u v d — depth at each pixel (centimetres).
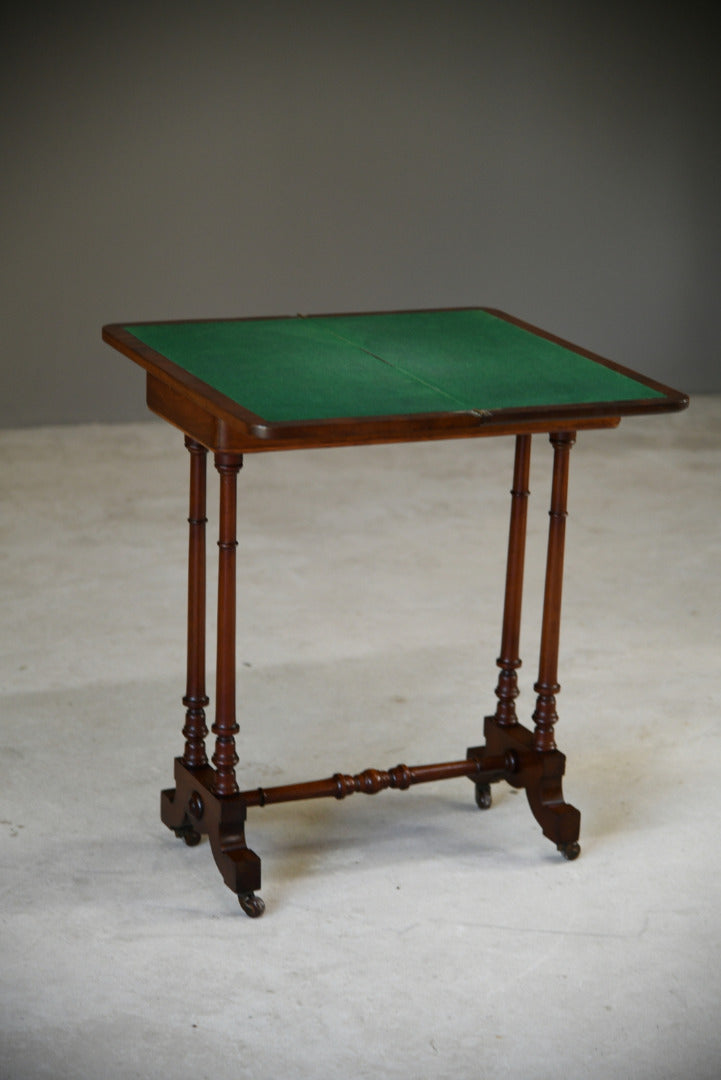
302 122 776
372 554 578
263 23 756
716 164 855
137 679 451
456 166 811
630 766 401
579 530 616
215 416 306
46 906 325
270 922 322
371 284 813
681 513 645
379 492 669
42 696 436
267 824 367
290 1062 273
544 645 354
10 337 759
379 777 349
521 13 800
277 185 781
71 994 293
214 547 579
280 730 418
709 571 568
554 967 307
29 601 514
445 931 320
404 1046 279
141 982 298
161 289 777
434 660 473
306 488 671
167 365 324
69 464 700
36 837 355
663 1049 280
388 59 782
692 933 322
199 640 344
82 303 766
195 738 348
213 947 312
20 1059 271
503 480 696
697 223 862
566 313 855
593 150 833
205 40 749
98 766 393
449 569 562
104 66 736
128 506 634
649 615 517
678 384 888
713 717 434
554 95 817
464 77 799
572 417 308
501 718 373
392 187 802
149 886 336
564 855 352
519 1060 276
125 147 750
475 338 366
